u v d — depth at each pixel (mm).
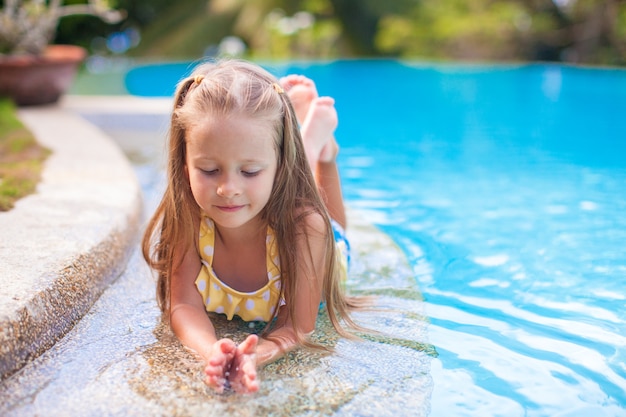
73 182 3414
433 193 4148
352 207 3834
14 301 1938
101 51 12102
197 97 1951
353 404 1767
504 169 4812
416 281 2684
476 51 12414
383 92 8617
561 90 8727
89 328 2172
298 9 13414
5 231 2555
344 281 2561
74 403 1729
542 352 2098
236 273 2242
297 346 2074
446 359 2049
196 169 1950
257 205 1982
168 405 1725
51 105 6438
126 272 2670
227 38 13242
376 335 2186
